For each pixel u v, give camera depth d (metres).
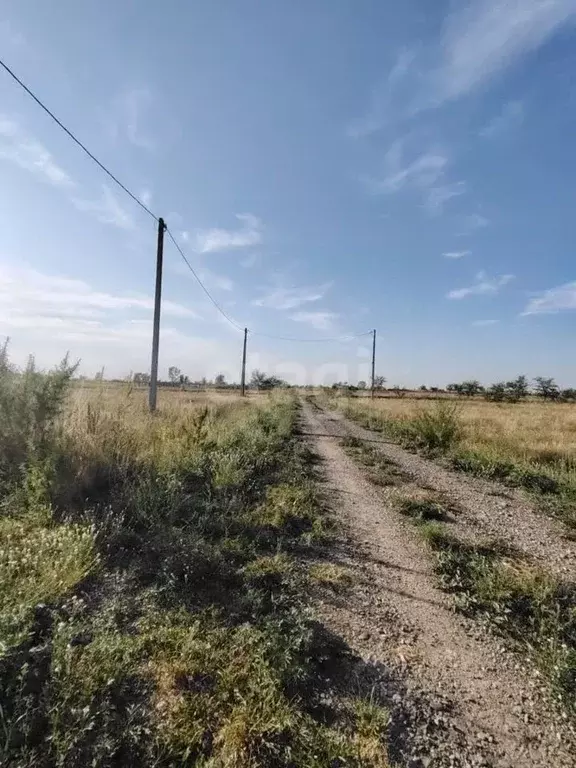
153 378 12.99
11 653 2.38
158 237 13.31
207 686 2.55
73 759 1.98
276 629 3.10
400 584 4.32
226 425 12.56
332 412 31.58
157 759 2.04
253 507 5.98
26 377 5.71
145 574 3.81
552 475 9.49
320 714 2.47
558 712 2.68
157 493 5.40
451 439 13.52
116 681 2.46
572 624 3.62
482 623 3.69
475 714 2.62
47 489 4.77
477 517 6.72
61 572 3.32
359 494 7.73
